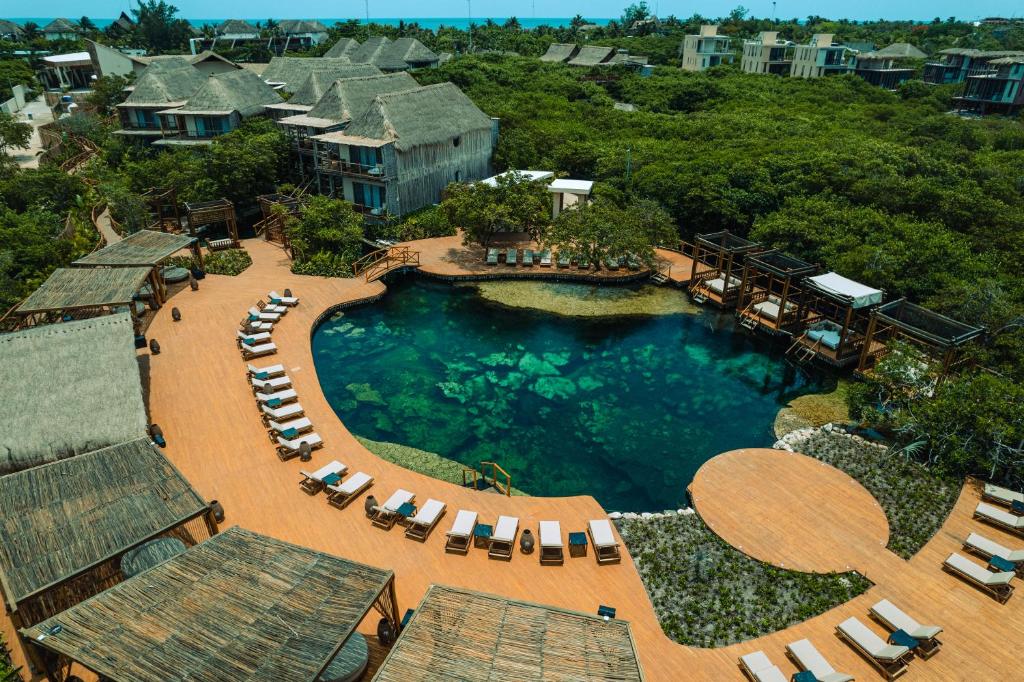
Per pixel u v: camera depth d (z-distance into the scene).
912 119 66.94
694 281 36.75
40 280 32.88
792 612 16.12
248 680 10.82
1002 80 81.06
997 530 18.56
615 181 47.22
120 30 143.88
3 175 47.94
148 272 28.83
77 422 19.52
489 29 141.00
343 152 44.78
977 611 15.99
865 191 38.41
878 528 18.83
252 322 30.48
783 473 21.33
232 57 115.12
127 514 15.63
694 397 27.45
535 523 18.92
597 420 25.89
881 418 23.33
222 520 18.72
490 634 12.27
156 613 12.23
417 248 42.44
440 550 17.95
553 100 68.44
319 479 19.80
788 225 35.28
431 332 32.78
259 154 45.59
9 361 20.44
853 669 14.54
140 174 45.88
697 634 15.55
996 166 46.31
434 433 24.84
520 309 35.28
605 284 38.19
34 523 15.09
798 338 30.67
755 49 112.19
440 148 47.06
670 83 81.62
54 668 13.48
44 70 92.38
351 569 13.52
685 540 18.52
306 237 39.03
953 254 30.94
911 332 25.56
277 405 23.72
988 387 21.00
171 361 27.36
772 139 54.66
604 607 14.11
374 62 91.00
